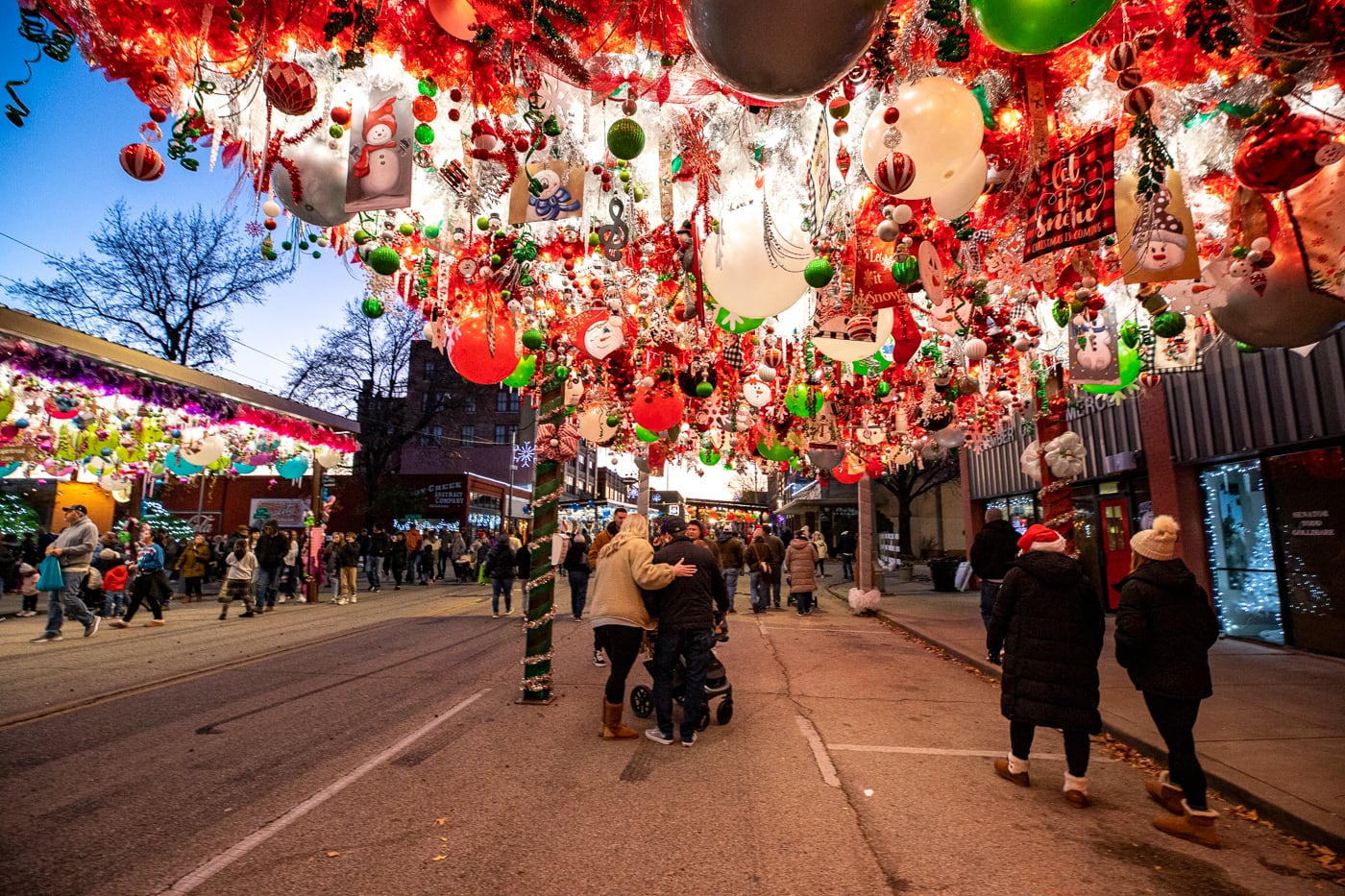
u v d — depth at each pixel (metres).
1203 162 3.83
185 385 12.56
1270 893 3.12
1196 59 3.02
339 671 7.93
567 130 3.93
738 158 4.14
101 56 2.51
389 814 3.83
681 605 5.39
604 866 3.26
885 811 4.01
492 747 5.09
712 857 3.38
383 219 4.46
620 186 4.54
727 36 1.95
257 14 2.69
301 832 3.59
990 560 8.28
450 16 2.79
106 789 4.17
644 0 2.89
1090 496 13.08
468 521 33.62
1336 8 2.53
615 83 3.22
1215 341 6.50
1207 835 3.62
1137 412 11.32
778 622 13.50
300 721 5.73
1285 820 3.82
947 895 3.04
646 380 7.02
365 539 21.17
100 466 14.91
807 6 1.85
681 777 4.54
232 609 15.44
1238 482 9.73
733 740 5.40
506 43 3.09
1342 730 5.37
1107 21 3.00
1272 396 8.75
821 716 6.18
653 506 29.05
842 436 10.03
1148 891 3.12
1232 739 5.17
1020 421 11.45
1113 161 3.35
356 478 31.55
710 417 9.20
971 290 5.05
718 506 37.22
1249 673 7.50
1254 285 3.86
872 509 14.89
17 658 8.83
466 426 50.41
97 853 3.32
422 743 5.14
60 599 10.45
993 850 3.51
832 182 4.34
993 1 2.27
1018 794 4.31
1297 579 8.77
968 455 19.06
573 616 13.66
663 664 5.37
